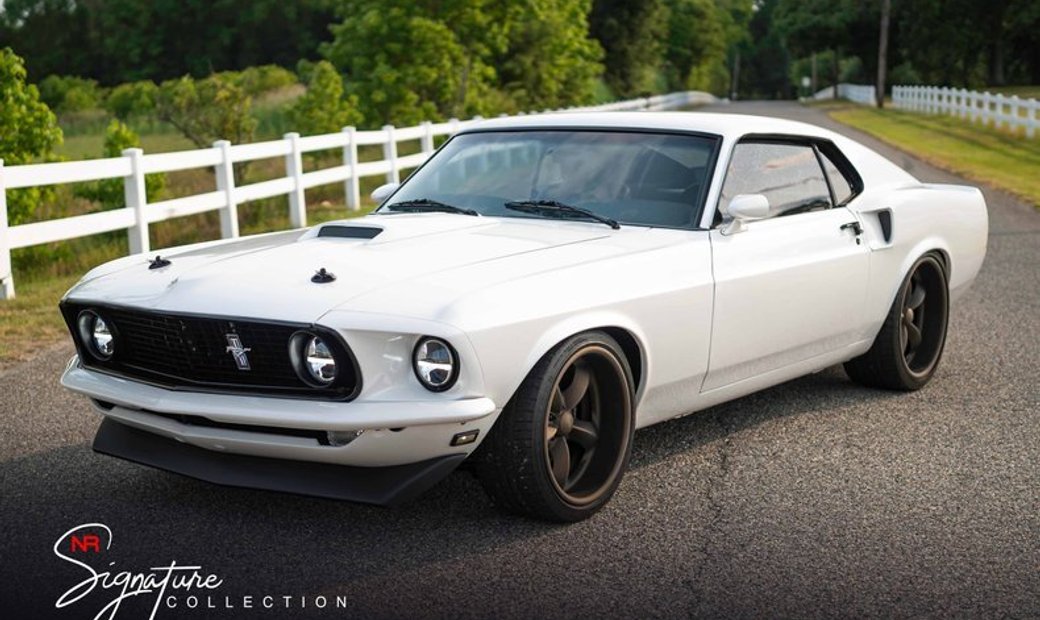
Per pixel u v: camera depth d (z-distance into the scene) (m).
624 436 4.11
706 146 4.74
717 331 4.46
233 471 3.87
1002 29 68.94
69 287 9.53
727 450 4.85
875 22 75.38
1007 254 10.93
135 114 45.56
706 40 87.25
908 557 3.67
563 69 40.44
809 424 5.26
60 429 5.21
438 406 3.51
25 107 12.60
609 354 4.00
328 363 3.56
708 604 3.30
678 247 4.34
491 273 3.81
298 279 3.80
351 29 31.33
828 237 5.11
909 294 5.86
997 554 3.69
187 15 74.25
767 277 4.66
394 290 3.65
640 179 4.67
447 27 32.22
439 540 3.81
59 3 74.50
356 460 3.62
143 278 4.09
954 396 5.78
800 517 4.04
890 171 5.85
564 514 3.91
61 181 9.58
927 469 4.59
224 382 3.78
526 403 3.74
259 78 48.06
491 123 5.31
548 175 4.80
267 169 23.05
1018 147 25.98
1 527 3.93
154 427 3.92
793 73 129.75
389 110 30.56
